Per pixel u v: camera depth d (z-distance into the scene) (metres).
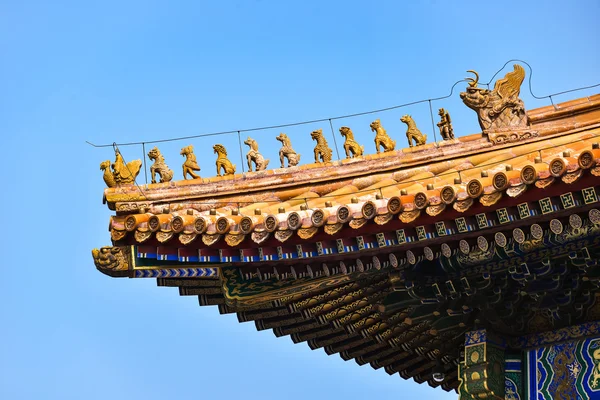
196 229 16.05
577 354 16.83
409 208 15.08
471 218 14.93
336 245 15.74
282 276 16.69
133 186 17.23
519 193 14.25
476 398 17.08
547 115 18.25
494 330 17.25
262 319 19.69
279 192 18.20
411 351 19.53
